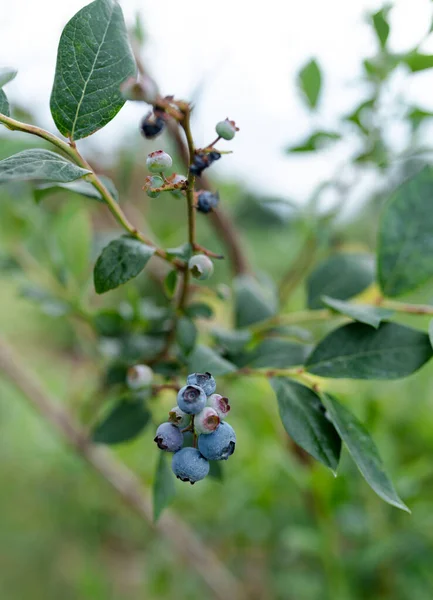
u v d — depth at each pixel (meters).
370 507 0.64
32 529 1.08
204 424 0.30
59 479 1.11
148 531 0.92
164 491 0.38
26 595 0.99
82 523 1.07
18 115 0.53
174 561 0.78
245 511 0.75
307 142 0.50
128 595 0.90
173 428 0.31
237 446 0.71
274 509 0.76
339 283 0.44
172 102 0.30
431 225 0.40
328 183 0.51
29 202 0.60
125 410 0.45
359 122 0.49
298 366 0.38
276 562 0.77
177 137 0.49
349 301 0.45
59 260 0.52
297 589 0.68
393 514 0.65
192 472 0.30
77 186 0.35
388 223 0.40
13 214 0.59
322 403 0.35
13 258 0.56
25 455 1.15
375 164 0.50
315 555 0.72
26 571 1.03
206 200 0.34
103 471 0.63
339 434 0.33
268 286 0.56
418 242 0.40
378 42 0.45
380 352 0.36
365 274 0.44
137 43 0.52
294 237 0.77
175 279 0.38
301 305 0.67
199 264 0.34
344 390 0.65
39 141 0.47
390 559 0.64
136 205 0.70
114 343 0.45
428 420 0.69
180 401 0.30
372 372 0.35
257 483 0.70
